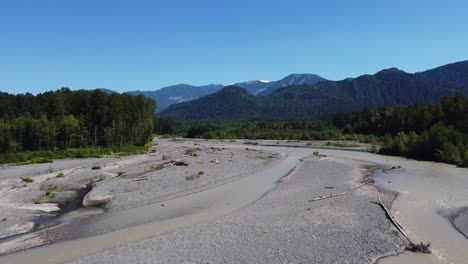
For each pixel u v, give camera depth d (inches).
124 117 3914.9
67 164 2406.5
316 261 764.0
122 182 1637.6
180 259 778.2
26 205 1266.0
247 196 1413.6
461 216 1104.2
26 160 2600.9
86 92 3846.0
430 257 793.6
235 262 761.0
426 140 2677.2
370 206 1202.0
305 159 2642.7
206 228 986.1
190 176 1774.1
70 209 1227.2
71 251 845.2
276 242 869.8
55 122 3307.1
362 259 776.3
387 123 4645.7
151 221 1084.5
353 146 3730.3
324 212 1122.0
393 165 2266.2
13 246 877.8
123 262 766.5
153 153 3282.5
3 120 3203.7
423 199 1309.1
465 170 2020.2
